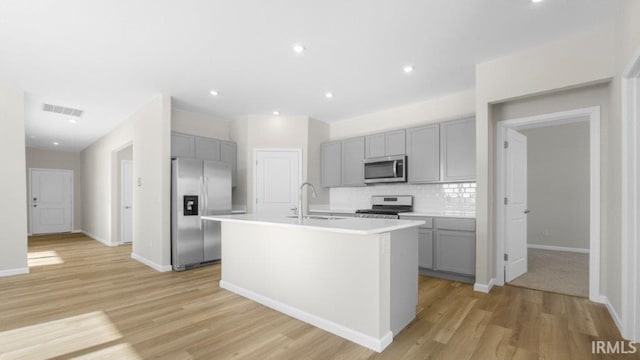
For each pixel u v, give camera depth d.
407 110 4.79
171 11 2.32
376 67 3.37
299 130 5.41
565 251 5.54
